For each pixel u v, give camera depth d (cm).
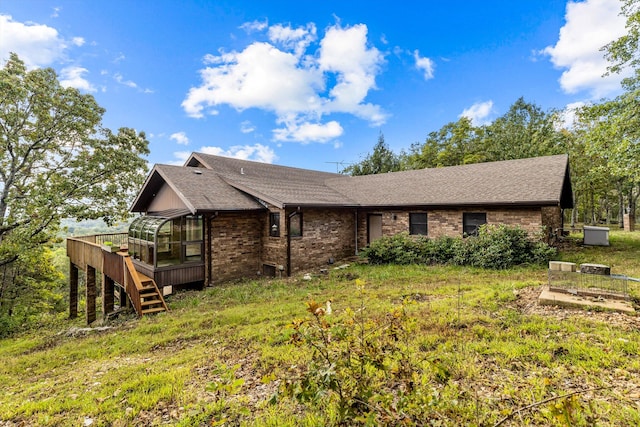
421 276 934
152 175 1259
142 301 867
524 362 360
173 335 611
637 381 310
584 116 1399
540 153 2377
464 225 1216
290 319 617
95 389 400
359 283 286
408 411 208
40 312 1603
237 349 491
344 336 220
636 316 470
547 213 1098
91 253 1170
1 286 1489
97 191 1531
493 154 2669
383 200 1406
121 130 1628
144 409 338
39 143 1436
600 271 573
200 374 413
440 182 1428
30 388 436
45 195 1332
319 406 296
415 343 417
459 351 390
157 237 951
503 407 276
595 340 400
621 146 1132
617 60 1273
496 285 730
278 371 391
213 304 848
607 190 2414
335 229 1398
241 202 1162
